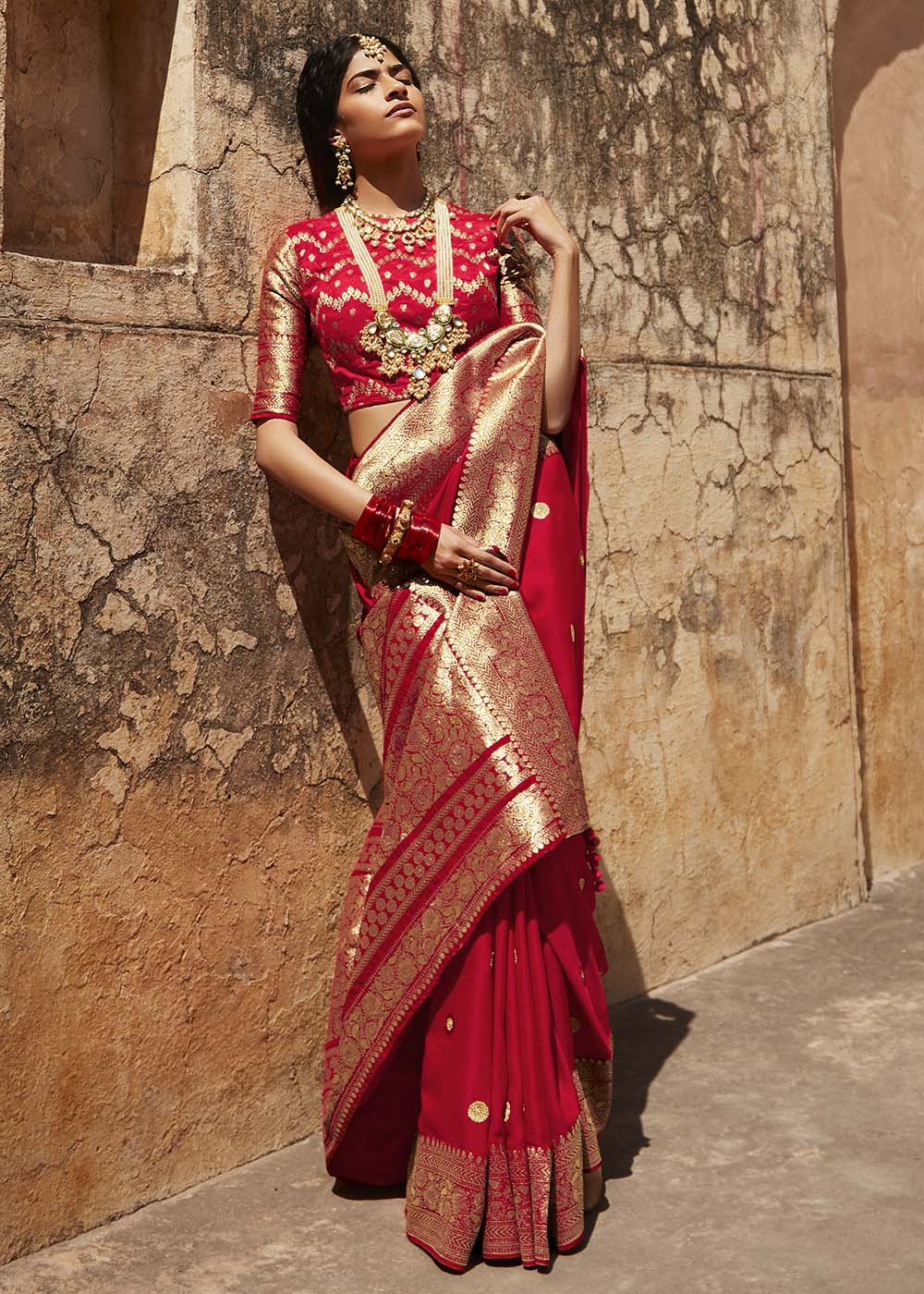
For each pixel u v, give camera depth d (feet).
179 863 8.27
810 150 13.15
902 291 15.39
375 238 8.30
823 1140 8.97
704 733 12.15
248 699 8.60
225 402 8.39
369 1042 7.98
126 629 7.93
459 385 8.04
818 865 13.48
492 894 7.64
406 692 8.04
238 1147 8.71
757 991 11.66
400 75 8.41
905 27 15.01
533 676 7.93
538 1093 7.67
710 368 12.07
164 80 8.29
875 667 15.20
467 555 7.88
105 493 7.79
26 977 7.55
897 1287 7.29
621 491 11.26
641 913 11.60
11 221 7.98
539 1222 7.57
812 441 13.24
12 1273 7.43
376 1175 8.41
